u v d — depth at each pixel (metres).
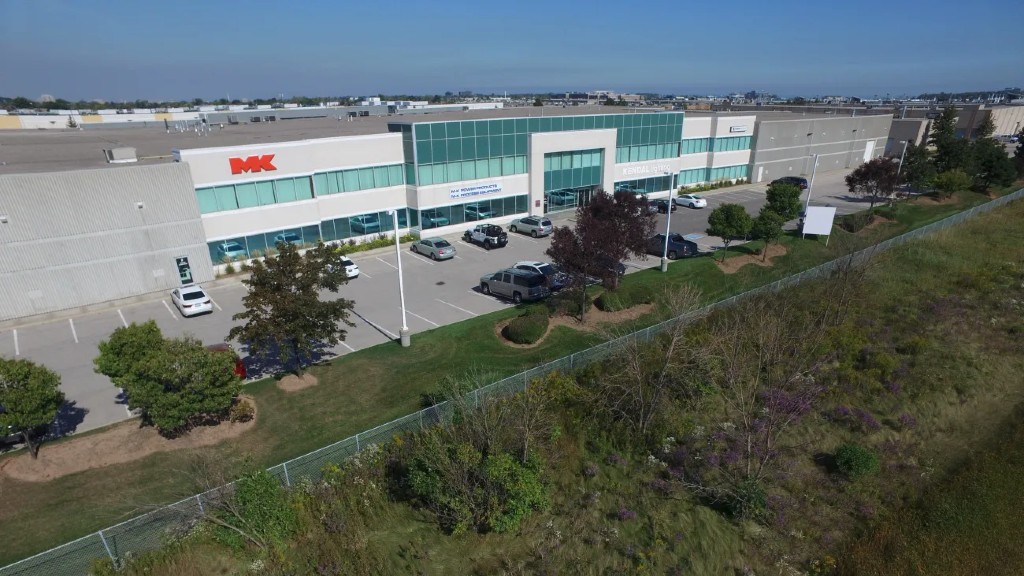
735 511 14.65
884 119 74.31
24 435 15.93
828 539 14.13
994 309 26.72
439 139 38.62
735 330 19.72
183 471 15.02
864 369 21.09
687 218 46.66
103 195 26.75
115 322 26.19
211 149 30.16
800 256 35.91
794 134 63.19
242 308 27.70
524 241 40.03
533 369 19.14
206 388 16.55
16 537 13.25
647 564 13.34
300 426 17.94
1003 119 102.75
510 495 14.38
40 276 25.84
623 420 17.67
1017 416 18.94
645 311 26.50
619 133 49.59
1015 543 14.02
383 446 16.06
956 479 16.05
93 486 15.01
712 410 18.56
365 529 14.07
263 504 13.15
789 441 17.47
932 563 13.41
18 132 50.28
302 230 34.88
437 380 20.62
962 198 53.50
